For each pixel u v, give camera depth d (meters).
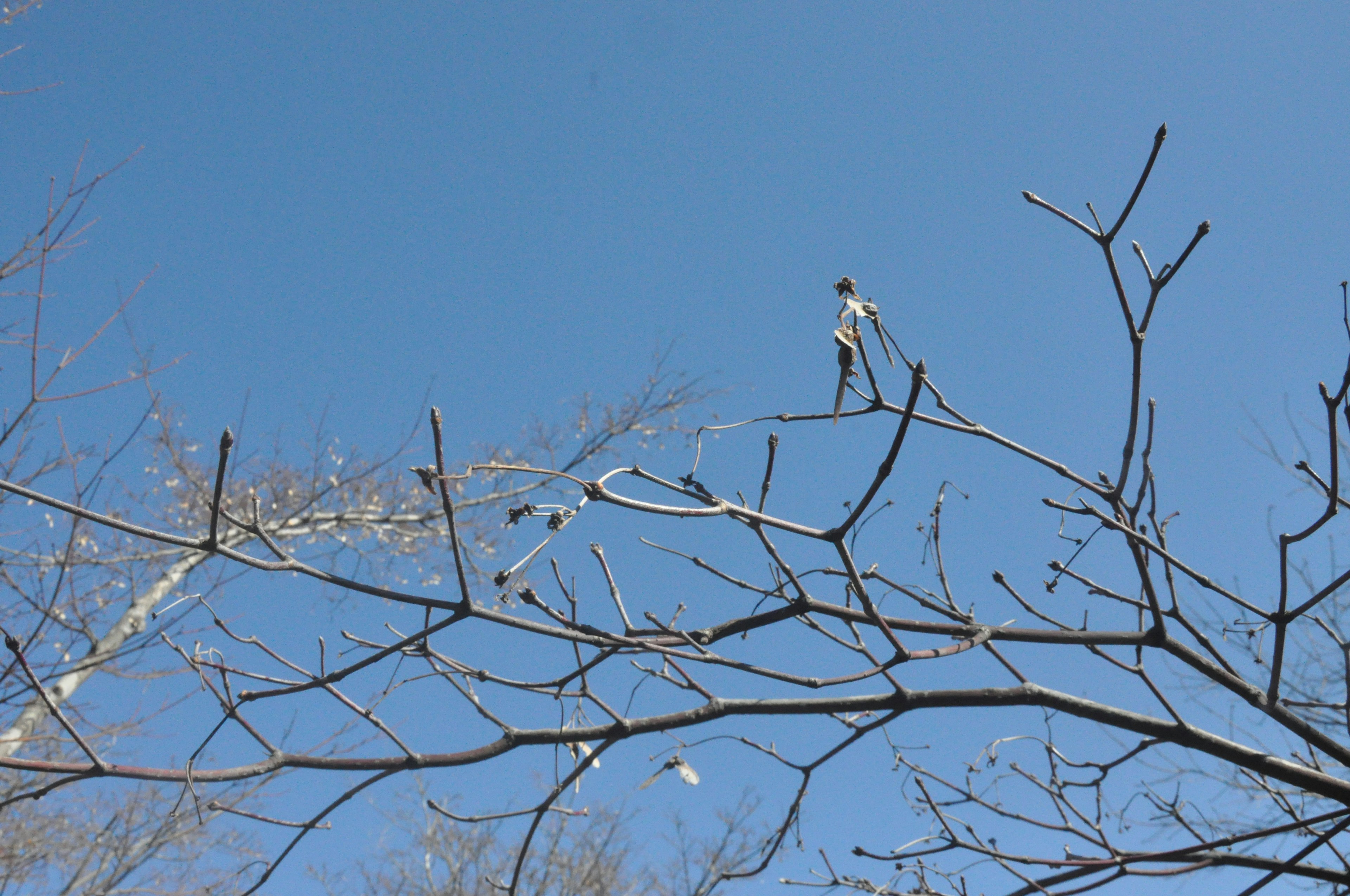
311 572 2.42
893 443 2.51
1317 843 3.19
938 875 3.62
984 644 3.25
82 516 2.22
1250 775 4.17
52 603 5.23
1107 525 3.02
